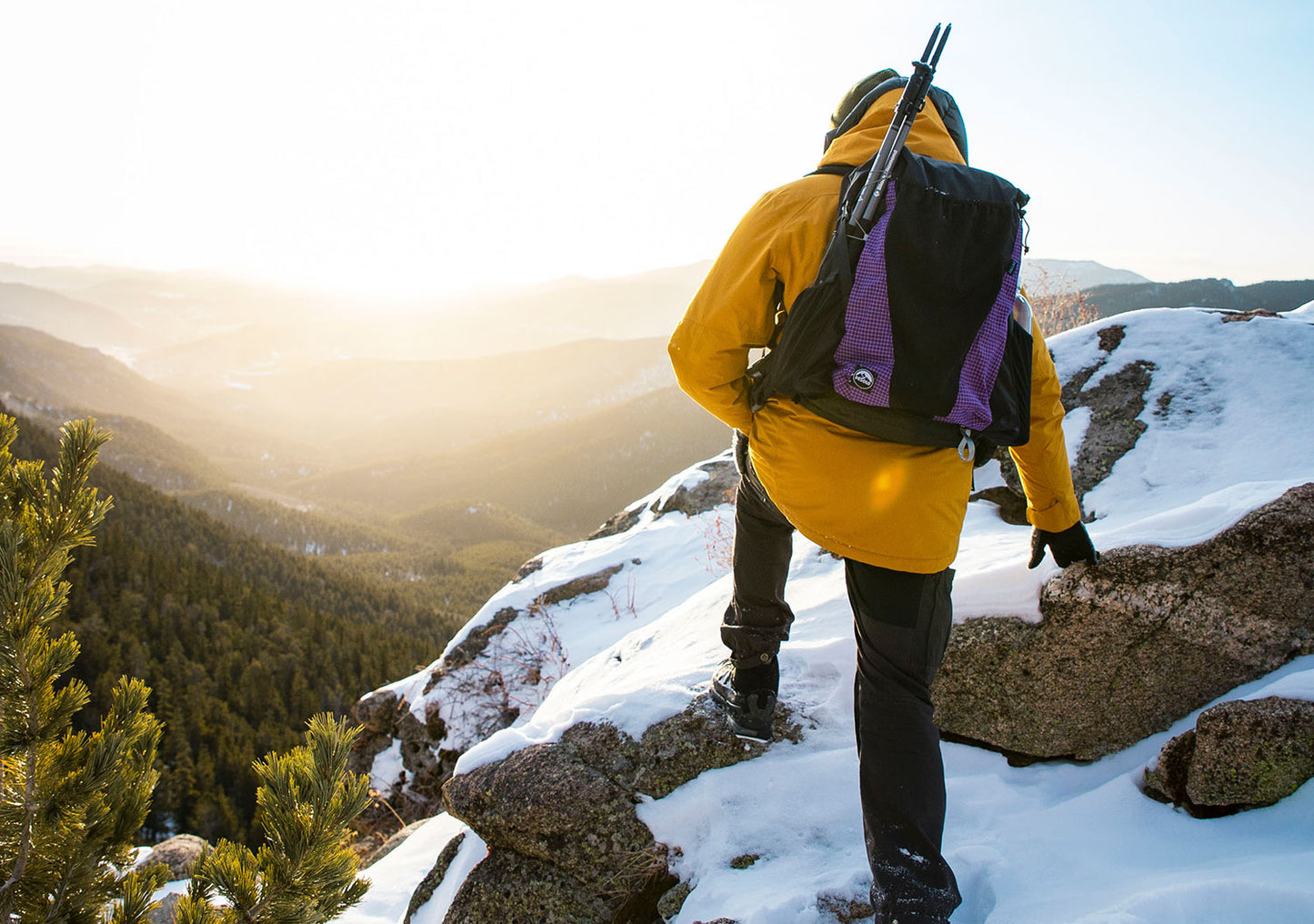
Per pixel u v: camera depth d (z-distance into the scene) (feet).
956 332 3.91
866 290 3.97
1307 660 6.38
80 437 6.84
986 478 11.64
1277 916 4.14
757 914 5.42
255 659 244.42
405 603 397.80
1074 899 4.91
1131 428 10.74
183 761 181.06
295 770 6.66
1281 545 6.52
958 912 5.24
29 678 6.41
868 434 4.17
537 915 6.77
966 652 7.32
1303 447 9.18
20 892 6.28
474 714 17.07
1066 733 6.89
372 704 18.79
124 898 6.49
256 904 6.32
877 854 4.36
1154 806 5.91
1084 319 19.24
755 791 6.78
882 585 4.54
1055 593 7.11
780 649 8.25
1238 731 5.64
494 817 7.23
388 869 11.18
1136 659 6.81
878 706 4.57
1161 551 6.83
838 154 4.55
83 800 6.50
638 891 6.53
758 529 5.93
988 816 6.23
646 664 9.95
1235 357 10.94
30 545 6.63
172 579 289.94
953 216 4.00
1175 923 4.24
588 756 7.33
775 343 4.59
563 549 21.84
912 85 4.17
